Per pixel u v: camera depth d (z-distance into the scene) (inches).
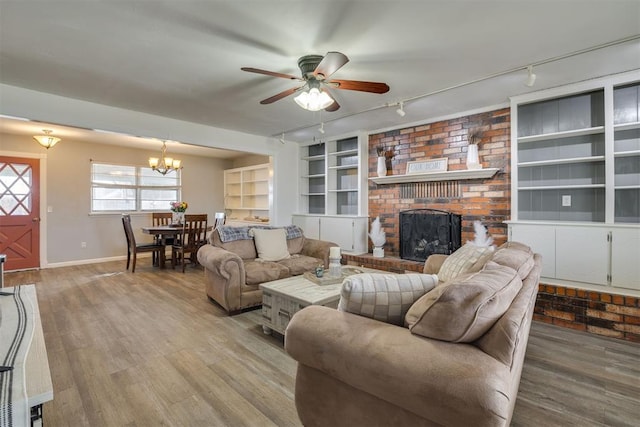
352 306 56.2
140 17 81.0
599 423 66.9
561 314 121.3
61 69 111.2
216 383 81.4
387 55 101.2
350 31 87.6
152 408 71.3
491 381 36.9
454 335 43.6
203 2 75.2
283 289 107.3
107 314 131.3
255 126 190.4
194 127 181.9
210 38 91.4
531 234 129.5
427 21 82.8
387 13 79.3
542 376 85.4
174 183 286.8
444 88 128.8
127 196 262.1
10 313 64.6
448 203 168.1
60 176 228.7
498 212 151.2
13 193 211.9
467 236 160.7
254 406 72.2
